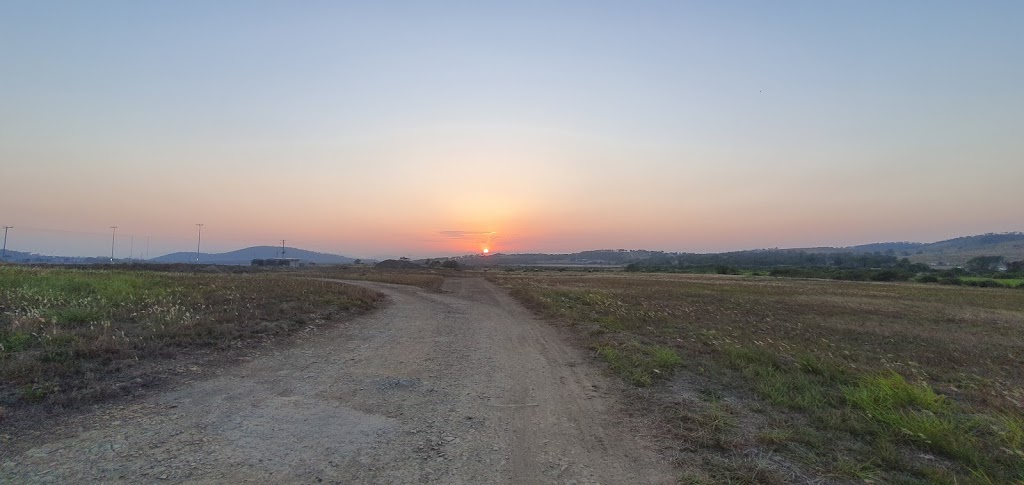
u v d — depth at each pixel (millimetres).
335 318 15328
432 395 7223
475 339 12742
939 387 8836
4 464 4262
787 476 4602
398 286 36281
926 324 21359
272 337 11031
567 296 26109
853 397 7055
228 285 20672
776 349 11555
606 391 7742
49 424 5180
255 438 5141
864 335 16781
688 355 10586
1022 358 13586
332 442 5148
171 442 4918
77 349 7559
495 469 4676
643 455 5105
